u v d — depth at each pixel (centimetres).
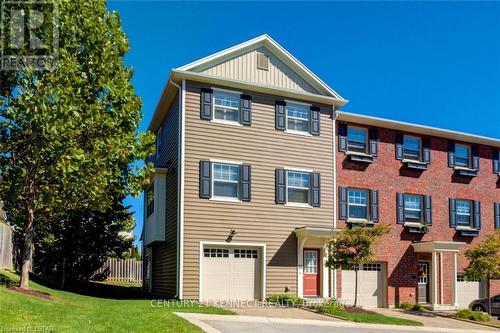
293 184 2098
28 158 1447
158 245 2314
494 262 2075
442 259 2478
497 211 2741
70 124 1306
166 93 2083
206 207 1916
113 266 3356
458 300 2525
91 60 1466
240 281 1952
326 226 2125
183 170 1900
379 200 2389
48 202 1535
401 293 2366
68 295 1716
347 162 2344
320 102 2209
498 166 2794
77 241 2373
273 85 2102
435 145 2609
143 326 1116
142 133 1579
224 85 2019
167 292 2045
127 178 1593
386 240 2375
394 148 2481
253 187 2009
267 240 1998
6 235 1805
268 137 2070
